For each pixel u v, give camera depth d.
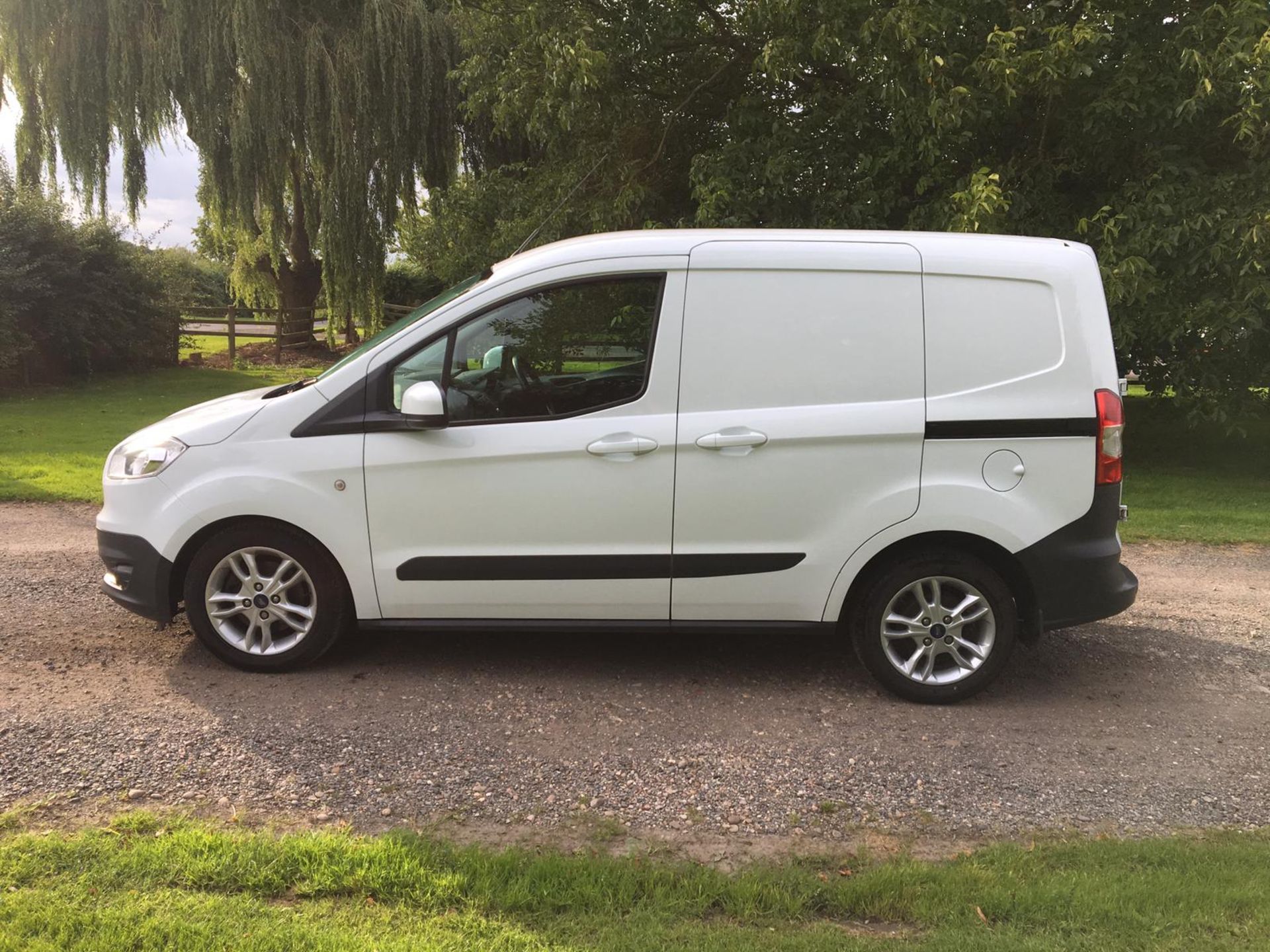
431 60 17.31
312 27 16.92
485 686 3.98
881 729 3.67
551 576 3.83
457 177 18.64
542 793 3.09
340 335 25.95
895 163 9.65
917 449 3.73
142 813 2.81
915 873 2.59
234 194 17.86
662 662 4.34
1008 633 3.85
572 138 11.20
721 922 2.39
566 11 9.88
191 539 3.90
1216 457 11.55
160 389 17.44
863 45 8.49
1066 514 3.75
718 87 11.22
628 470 3.76
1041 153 9.48
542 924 2.34
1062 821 3.00
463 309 3.83
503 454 3.76
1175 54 8.52
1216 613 5.36
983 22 8.73
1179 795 3.19
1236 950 2.24
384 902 2.41
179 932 2.22
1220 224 8.28
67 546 6.18
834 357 3.75
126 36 16.78
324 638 3.97
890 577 3.83
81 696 3.72
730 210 9.66
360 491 3.81
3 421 12.69
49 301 17.25
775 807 3.04
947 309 3.74
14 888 2.39
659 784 3.17
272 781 3.09
